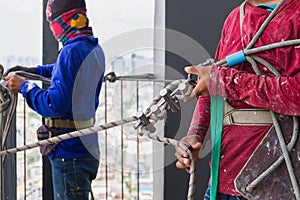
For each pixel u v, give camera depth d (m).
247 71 1.68
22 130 3.24
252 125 1.67
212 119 1.72
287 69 1.62
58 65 2.42
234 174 1.69
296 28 1.63
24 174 2.95
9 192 3.13
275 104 1.60
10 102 2.21
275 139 1.64
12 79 2.41
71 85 2.40
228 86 1.62
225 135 1.72
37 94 2.42
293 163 1.62
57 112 2.41
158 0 3.36
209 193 1.82
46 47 3.24
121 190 3.00
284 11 1.66
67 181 2.53
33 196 3.28
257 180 1.64
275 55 1.64
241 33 1.72
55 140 1.84
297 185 1.61
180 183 3.37
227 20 1.83
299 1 1.66
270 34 1.65
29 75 2.51
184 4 3.41
